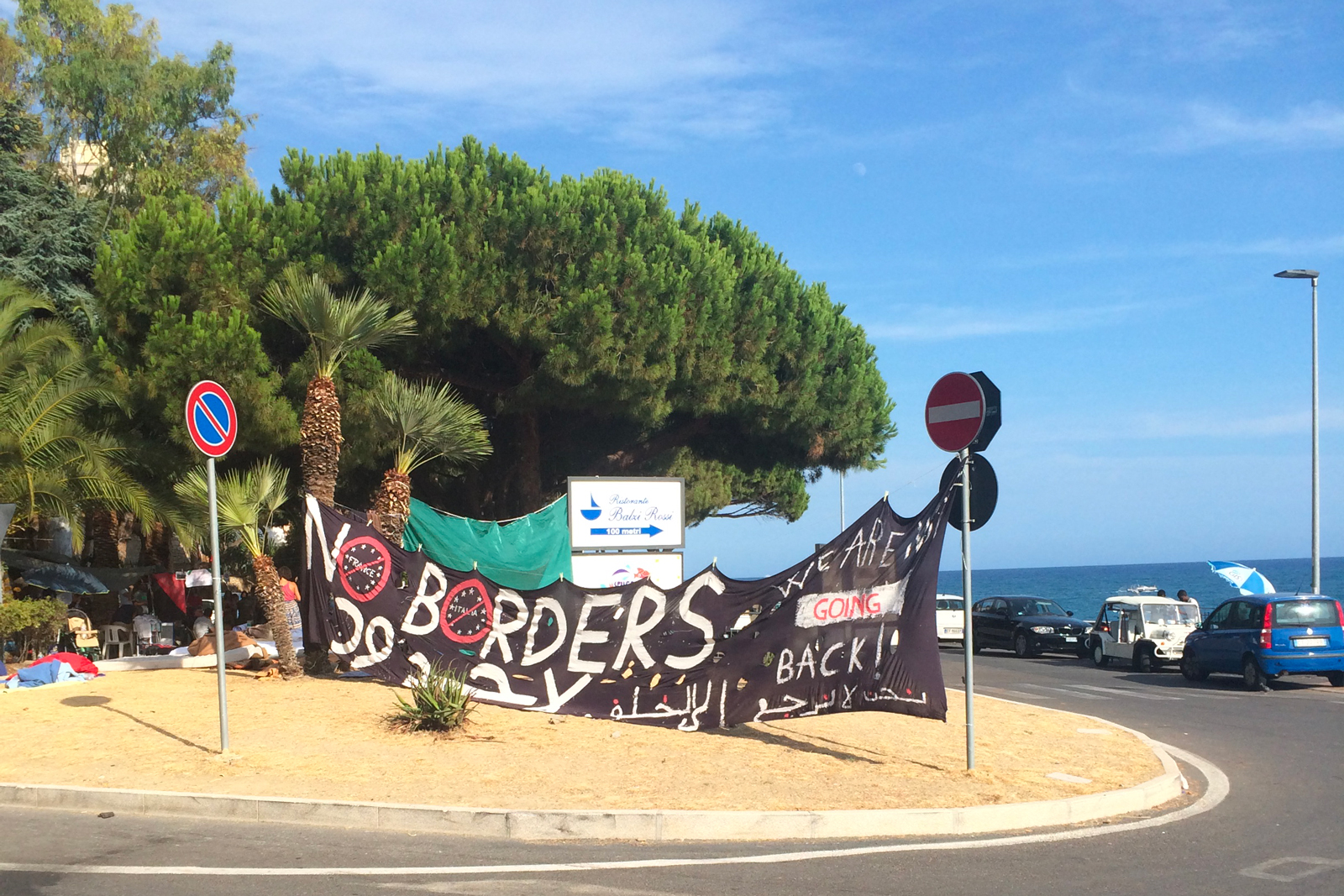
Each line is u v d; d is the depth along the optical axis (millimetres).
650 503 18125
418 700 10617
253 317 19188
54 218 26422
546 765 9266
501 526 17031
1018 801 8148
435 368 21984
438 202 20516
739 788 8508
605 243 20672
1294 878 6457
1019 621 29516
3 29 31734
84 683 13727
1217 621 20531
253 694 12492
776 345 23906
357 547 13180
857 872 6512
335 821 7734
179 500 18172
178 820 7785
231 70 34062
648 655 11477
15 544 21484
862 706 10148
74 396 17500
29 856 6723
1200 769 10555
